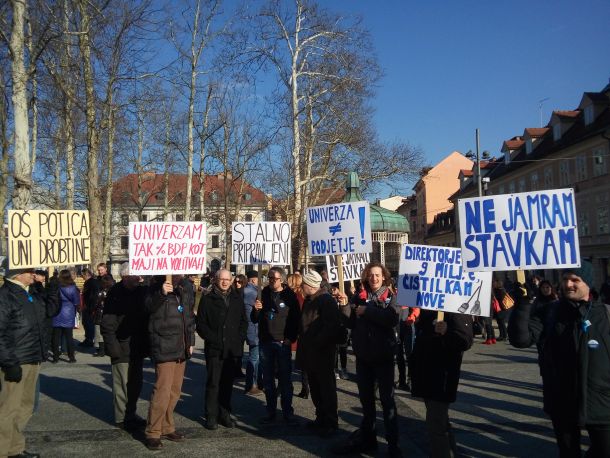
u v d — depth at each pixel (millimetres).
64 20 15383
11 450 5105
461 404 7508
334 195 27500
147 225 6508
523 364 10898
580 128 35375
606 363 3760
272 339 6730
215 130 27422
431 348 4637
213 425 6332
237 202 32812
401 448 5648
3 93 15828
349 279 9188
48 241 6438
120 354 6328
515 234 5059
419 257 5395
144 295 6422
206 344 6520
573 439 3984
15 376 4898
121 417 6367
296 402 7852
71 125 19750
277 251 9625
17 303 5199
